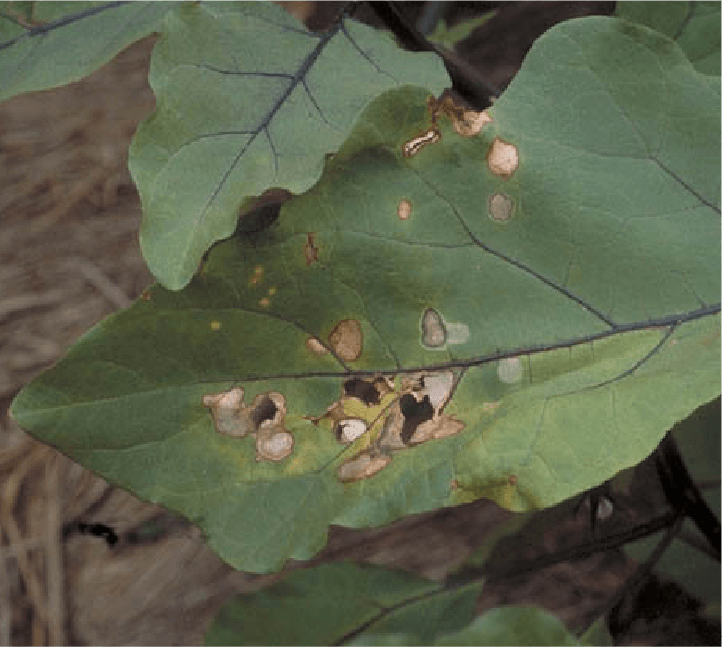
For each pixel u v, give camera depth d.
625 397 0.53
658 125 0.54
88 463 0.52
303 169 0.52
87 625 1.95
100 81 2.78
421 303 0.53
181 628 1.92
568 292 0.53
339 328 0.53
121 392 0.52
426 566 1.92
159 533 2.03
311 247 0.53
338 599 0.60
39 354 2.28
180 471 0.53
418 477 0.53
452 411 0.54
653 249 0.53
